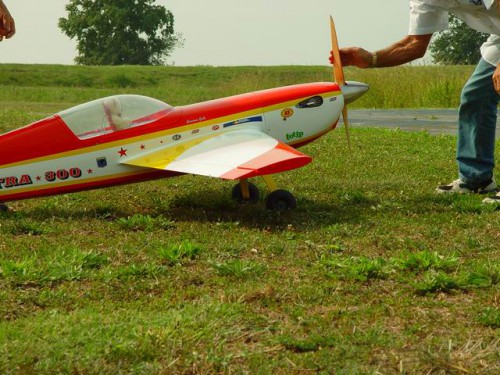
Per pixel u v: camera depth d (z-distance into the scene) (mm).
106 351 3668
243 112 7895
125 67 61750
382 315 4297
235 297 4547
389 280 5059
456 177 9773
